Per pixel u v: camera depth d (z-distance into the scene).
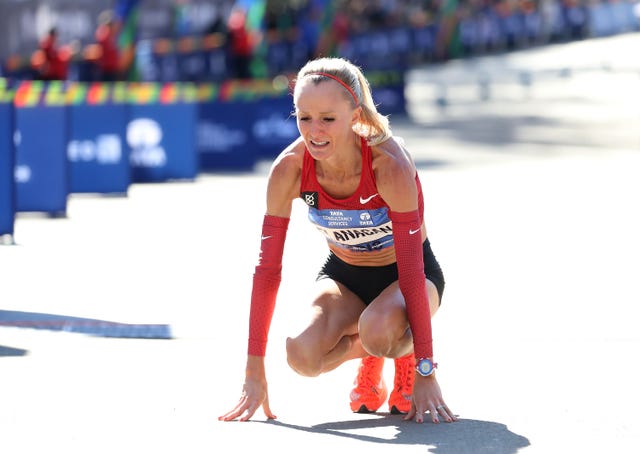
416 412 8.19
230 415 8.20
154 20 44.66
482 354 10.51
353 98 7.48
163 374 9.68
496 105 47.06
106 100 22.72
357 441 7.61
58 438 7.68
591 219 19.33
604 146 32.53
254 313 8.13
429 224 18.88
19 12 36.41
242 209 20.91
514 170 26.98
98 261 15.51
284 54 52.00
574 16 71.69
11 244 16.95
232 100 28.14
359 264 8.46
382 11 61.09
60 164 19.83
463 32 66.56
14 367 9.88
